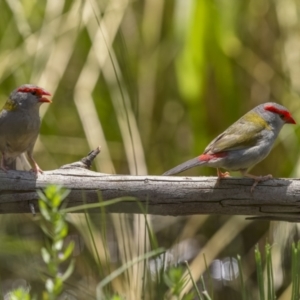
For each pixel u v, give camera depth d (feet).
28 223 35.88
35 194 22.81
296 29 38.04
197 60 36.42
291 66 37.70
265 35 38.78
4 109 28.19
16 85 38.93
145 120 38.50
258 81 38.45
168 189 22.76
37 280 33.58
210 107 37.70
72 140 38.88
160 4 39.04
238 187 22.76
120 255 29.60
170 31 39.63
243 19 38.96
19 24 38.55
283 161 37.99
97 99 39.24
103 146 35.70
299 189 22.62
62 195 18.39
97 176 22.90
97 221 33.55
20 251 34.22
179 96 39.60
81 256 33.45
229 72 37.60
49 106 39.09
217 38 36.99
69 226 35.96
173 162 39.11
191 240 38.04
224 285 34.30
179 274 16.81
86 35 39.19
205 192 22.77
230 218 37.27
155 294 23.31
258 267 19.10
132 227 30.66
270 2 38.78
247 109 38.60
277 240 34.19
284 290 33.83
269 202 22.77
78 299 29.78
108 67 36.22
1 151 28.66
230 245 37.63
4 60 38.40
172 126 39.55
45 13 38.06
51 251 16.47
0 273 34.60
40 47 37.40
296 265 19.08
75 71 39.70
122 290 27.32
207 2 36.17
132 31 39.55
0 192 22.90
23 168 30.32
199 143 37.52
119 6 37.76
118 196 22.76
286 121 27.02
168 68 39.86
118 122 35.70
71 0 39.06
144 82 38.70
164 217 38.34
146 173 34.06
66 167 23.27
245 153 25.46
